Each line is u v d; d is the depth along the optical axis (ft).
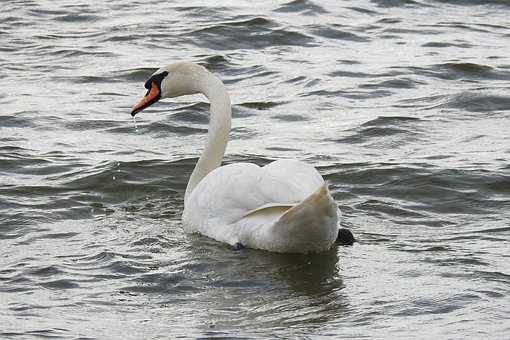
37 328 35.37
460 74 72.43
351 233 44.16
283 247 42.19
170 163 55.31
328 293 38.63
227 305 37.70
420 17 88.94
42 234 45.55
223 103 49.70
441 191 50.57
